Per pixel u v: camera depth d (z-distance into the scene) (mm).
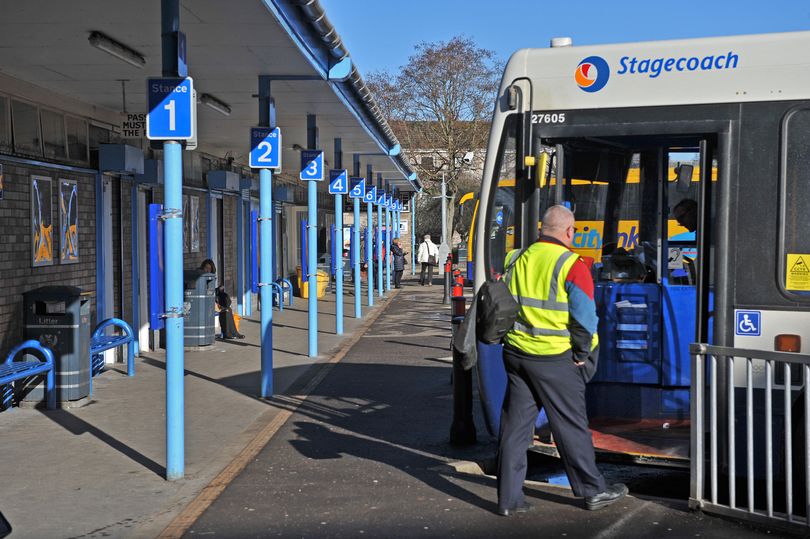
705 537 5535
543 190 7336
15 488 6785
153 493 6660
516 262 6090
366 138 18234
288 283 25375
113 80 10711
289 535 5711
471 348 6109
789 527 5559
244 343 16109
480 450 8008
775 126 6453
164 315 7027
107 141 12984
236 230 21219
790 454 5586
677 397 7449
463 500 6414
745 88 6539
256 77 11086
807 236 6363
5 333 9922
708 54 6633
